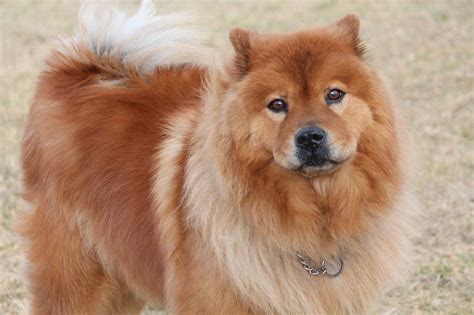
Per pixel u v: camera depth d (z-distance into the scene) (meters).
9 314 10.97
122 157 9.08
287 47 7.86
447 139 15.95
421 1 25.84
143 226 8.86
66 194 9.27
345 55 7.86
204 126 8.07
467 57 20.59
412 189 8.63
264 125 7.67
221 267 7.85
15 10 27.75
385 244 8.26
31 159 9.67
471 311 10.71
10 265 12.12
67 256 9.36
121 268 9.26
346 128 7.62
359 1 26.66
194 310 8.21
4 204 13.78
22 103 18.75
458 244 12.36
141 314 10.99
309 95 7.68
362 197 7.89
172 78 9.51
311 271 8.03
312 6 26.50
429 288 11.30
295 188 7.76
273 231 7.84
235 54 8.00
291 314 8.03
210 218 7.88
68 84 9.62
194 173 8.07
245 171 7.72
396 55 21.19
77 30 10.05
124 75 9.67
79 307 9.49
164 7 26.92
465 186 14.05
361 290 8.23
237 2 27.52
